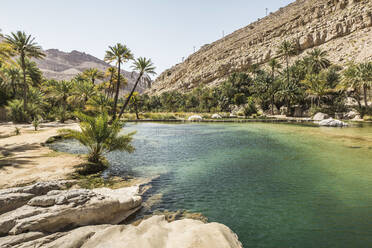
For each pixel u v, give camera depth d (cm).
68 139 1677
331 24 8906
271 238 412
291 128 2631
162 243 342
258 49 11544
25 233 350
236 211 526
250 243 396
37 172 762
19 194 455
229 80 8162
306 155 1150
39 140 1491
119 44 3491
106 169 884
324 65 6384
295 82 5800
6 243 319
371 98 4409
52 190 490
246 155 1168
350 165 942
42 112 4038
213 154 1193
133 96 4850
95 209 438
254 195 626
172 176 801
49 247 320
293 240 406
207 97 7806
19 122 3250
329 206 552
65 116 3572
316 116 4225
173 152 1252
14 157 980
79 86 4341
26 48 3328
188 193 639
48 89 4641
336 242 399
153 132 2308
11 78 4138
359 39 7519
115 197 537
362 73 3934
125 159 1073
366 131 2205
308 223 469
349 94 4662
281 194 632
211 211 525
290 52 5609
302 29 10131
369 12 7831
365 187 683
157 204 563
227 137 1881
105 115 977
